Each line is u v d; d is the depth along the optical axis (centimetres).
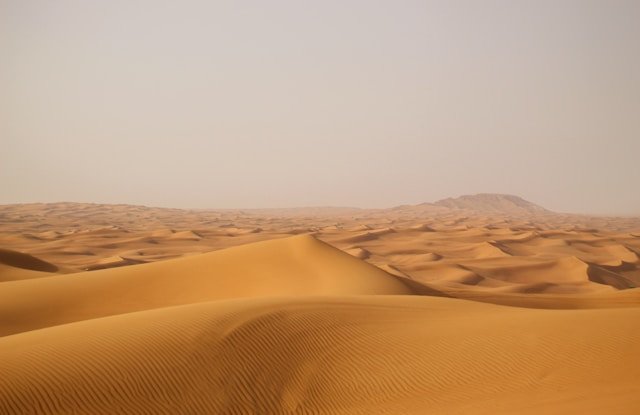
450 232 14962
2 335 2525
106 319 1678
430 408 1206
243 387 1292
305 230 15688
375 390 1336
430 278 7169
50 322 2830
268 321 1608
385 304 2144
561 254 10712
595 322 1670
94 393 1162
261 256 4028
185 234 13162
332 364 1459
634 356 1389
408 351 1538
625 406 1025
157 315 1641
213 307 1734
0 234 14350
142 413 1139
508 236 13588
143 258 8150
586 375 1307
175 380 1258
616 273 8488
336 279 3728
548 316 1817
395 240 13138
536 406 1108
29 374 1187
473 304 2428
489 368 1405
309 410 1248
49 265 5844
